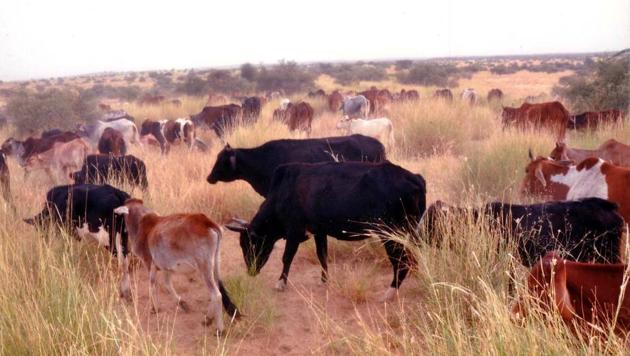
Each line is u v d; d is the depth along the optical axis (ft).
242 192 34.32
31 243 22.62
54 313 17.15
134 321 20.51
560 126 49.75
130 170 32.40
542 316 13.44
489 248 19.35
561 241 19.10
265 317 20.25
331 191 21.90
